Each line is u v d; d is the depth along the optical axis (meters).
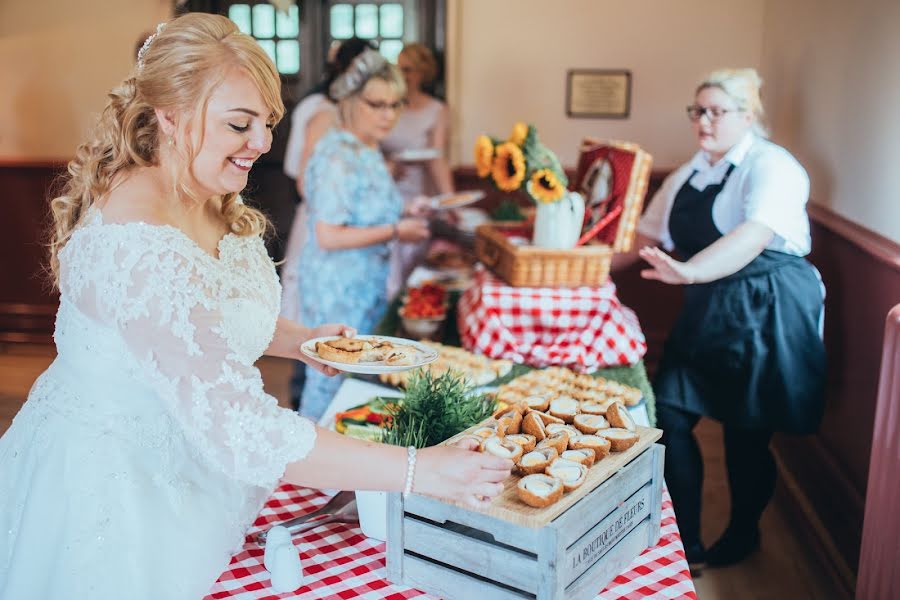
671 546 1.78
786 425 3.05
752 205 2.90
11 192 5.61
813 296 3.01
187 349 1.43
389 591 1.60
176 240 1.48
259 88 1.49
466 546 1.52
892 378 2.31
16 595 1.55
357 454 1.46
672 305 5.38
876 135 3.16
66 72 5.47
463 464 1.46
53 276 1.71
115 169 1.56
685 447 3.19
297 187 5.02
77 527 1.52
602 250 2.93
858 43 3.35
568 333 2.95
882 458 2.36
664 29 5.14
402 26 5.37
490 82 5.29
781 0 4.61
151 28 5.40
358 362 1.94
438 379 1.86
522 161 2.90
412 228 3.63
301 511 1.91
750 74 3.03
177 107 1.46
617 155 3.09
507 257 3.03
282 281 5.14
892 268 2.86
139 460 1.57
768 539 3.54
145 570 1.52
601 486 1.56
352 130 3.65
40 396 1.64
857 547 3.09
